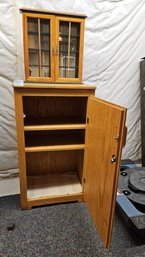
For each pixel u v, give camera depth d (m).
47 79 1.32
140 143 2.11
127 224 1.18
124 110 0.80
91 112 1.21
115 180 0.91
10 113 1.63
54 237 1.18
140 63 1.80
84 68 1.67
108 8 1.56
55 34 1.23
